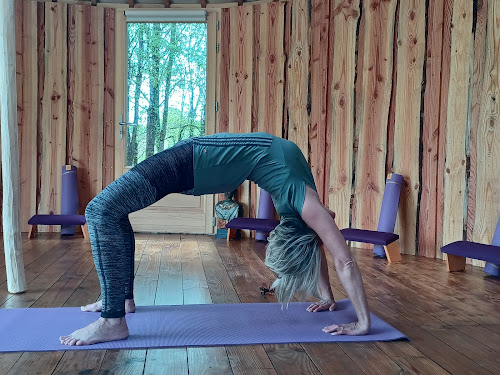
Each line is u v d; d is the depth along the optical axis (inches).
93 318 103.4
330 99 223.8
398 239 194.7
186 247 210.5
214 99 250.4
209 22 248.8
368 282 147.9
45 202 247.9
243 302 122.1
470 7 175.3
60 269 157.6
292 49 234.1
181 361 82.0
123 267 91.1
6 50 123.3
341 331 95.9
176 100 253.1
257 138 96.5
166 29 251.3
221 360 82.9
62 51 247.4
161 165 91.9
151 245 214.1
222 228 242.7
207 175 95.0
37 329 96.0
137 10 247.3
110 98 251.6
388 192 197.8
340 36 219.0
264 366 80.7
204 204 252.2
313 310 113.1
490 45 168.4
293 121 235.0
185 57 252.1
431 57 189.9
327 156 226.1
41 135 247.1
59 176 248.7
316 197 96.5
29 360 81.2
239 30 245.6
